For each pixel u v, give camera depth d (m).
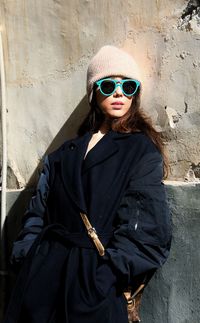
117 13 2.19
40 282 1.78
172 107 2.04
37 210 1.96
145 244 1.71
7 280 2.55
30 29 2.48
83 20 2.29
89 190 1.79
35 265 1.81
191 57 1.98
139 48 2.13
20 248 1.91
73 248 1.75
